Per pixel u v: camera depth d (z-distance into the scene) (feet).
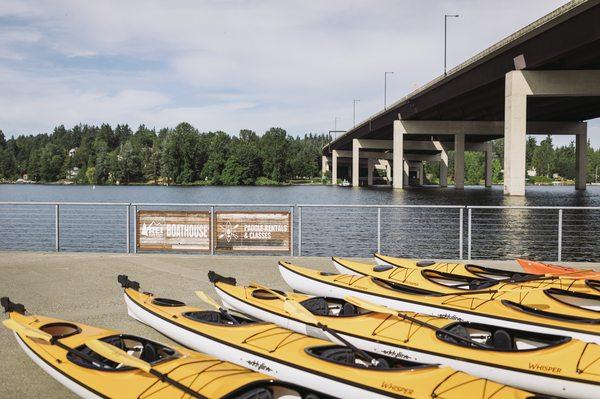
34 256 46.68
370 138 402.11
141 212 47.98
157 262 44.06
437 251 71.61
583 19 115.65
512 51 150.00
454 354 19.86
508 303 24.41
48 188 429.38
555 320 22.70
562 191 309.63
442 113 257.14
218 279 28.86
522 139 149.69
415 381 16.56
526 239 82.94
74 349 18.98
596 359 18.58
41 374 21.03
